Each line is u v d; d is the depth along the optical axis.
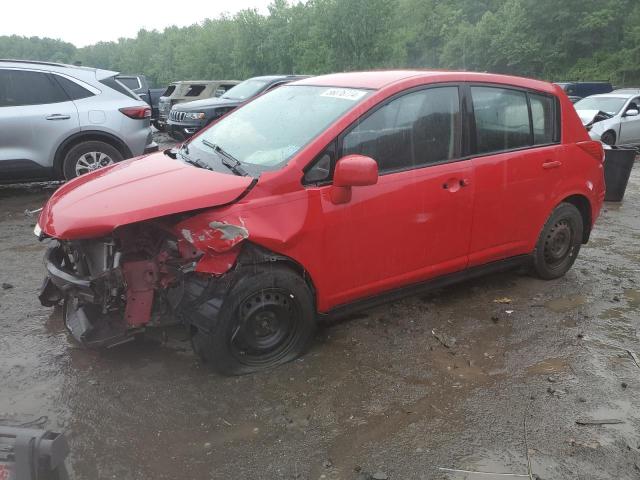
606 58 60.38
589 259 5.72
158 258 3.16
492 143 4.16
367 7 47.97
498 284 4.88
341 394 3.17
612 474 2.60
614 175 8.53
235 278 3.12
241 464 2.61
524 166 4.30
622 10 61.50
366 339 3.80
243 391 3.17
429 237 3.85
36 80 7.25
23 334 3.79
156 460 2.62
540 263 4.77
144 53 132.25
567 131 4.68
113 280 3.06
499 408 3.08
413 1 87.06
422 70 4.16
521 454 2.72
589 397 3.20
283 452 2.69
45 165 7.32
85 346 3.29
